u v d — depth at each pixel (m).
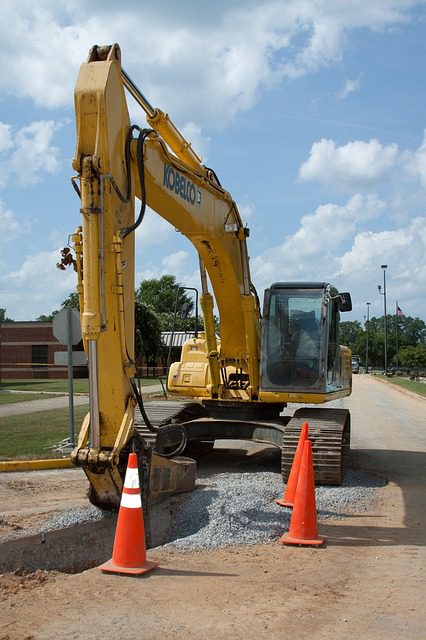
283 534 7.64
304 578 6.13
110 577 6.06
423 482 11.13
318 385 11.16
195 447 13.73
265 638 4.79
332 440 10.43
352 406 29.20
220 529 7.51
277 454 14.28
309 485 7.44
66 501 9.23
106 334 7.03
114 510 7.55
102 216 6.91
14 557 6.57
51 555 6.86
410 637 4.85
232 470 12.13
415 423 21.92
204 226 9.81
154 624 5.01
